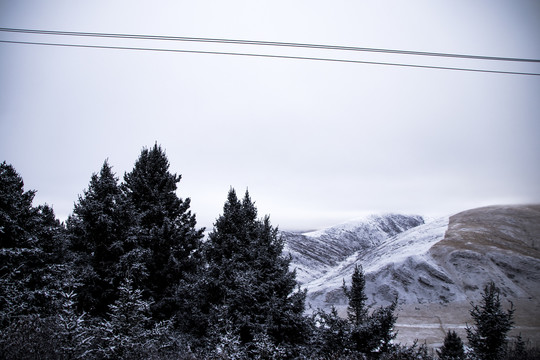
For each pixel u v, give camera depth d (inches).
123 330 392.5
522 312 2324.1
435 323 2304.4
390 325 573.9
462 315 2443.4
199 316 674.8
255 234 924.0
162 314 715.4
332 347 558.3
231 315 593.0
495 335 764.6
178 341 581.0
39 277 615.5
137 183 855.7
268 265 630.5
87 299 597.3
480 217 4832.7
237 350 459.2
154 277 765.9
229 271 734.5
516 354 750.5
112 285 630.5
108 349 356.2
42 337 342.0
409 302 2871.6
